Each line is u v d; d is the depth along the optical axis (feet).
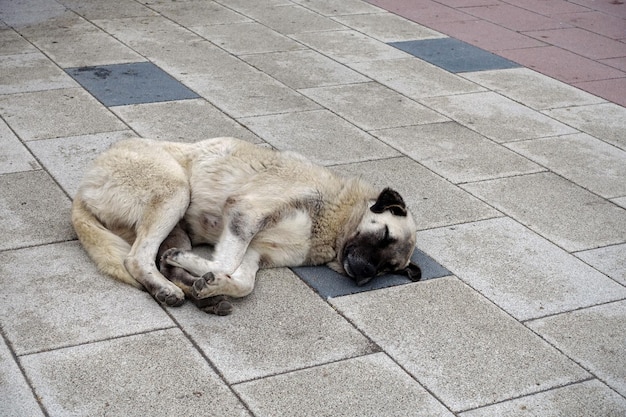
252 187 12.19
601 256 13.17
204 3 24.00
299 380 10.62
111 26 21.06
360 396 10.48
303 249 12.37
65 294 11.57
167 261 11.78
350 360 10.95
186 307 11.55
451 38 21.89
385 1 25.38
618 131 17.01
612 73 19.79
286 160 12.50
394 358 11.03
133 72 18.02
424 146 15.92
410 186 14.57
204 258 12.35
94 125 15.67
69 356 10.69
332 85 18.17
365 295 12.03
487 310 11.92
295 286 12.10
